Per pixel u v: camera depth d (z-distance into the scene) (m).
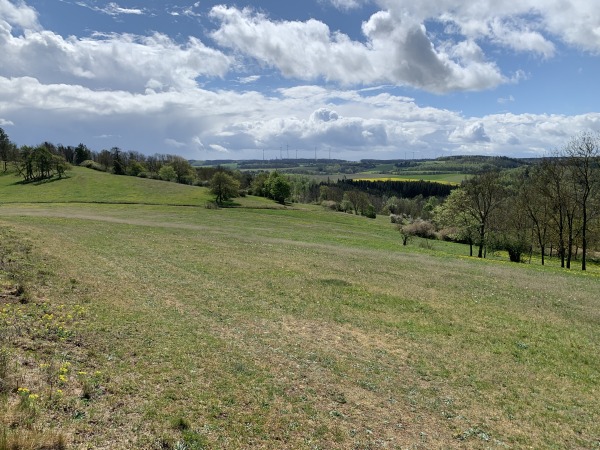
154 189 110.38
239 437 8.74
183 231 49.53
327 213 103.94
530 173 68.25
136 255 29.61
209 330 15.55
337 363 13.96
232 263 30.25
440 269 35.59
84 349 11.66
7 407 7.75
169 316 16.47
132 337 13.34
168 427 8.59
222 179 101.31
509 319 21.44
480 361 15.73
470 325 20.12
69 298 16.12
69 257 24.73
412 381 13.33
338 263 34.28
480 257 55.41
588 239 60.59
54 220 50.25
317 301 22.06
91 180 116.69
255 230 59.72
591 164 47.81
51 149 159.62
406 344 16.91
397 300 23.58
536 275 36.28
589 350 17.67
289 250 39.91
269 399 10.70
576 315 22.97
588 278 36.59
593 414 12.21
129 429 8.22
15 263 19.05
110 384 9.90
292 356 14.05
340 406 10.94
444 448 9.53
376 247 52.22
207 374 11.55
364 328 18.44
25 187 106.62
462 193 63.22
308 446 8.82
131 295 18.72
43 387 8.95
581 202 50.22
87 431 7.82
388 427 10.16
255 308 19.59
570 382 14.45
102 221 54.59
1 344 10.39
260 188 132.88
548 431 11.00
